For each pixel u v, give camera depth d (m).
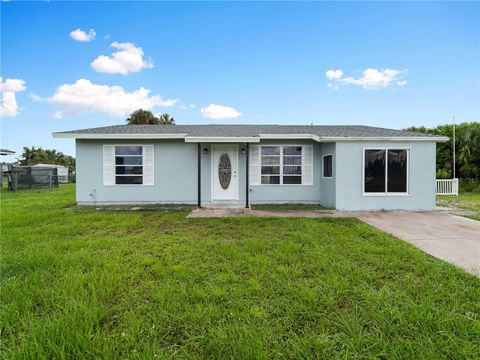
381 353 1.90
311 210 8.46
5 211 8.18
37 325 2.22
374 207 8.38
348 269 3.38
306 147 9.85
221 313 2.42
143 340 2.07
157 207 9.06
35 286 2.93
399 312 2.38
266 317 2.36
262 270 3.37
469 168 15.47
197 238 5.07
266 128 11.24
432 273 3.25
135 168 9.67
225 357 1.88
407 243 4.63
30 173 18.09
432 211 8.23
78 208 8.92
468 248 4.43
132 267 3.54
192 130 10.31
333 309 2.49
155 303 2.61
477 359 1.85
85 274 3.25
